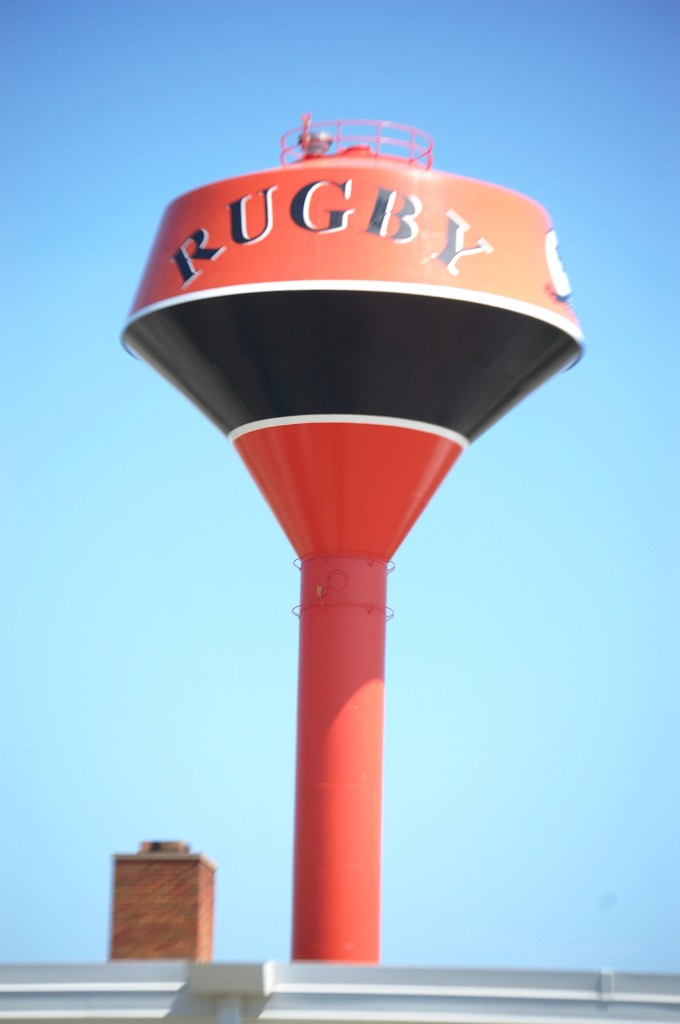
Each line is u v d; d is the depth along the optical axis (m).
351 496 35.81
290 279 34.41
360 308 34.41
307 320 34.56
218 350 35.41
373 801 35.34
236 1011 27.16
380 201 35.16
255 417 36.03
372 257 34.59
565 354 36.97
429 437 35.94
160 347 36.62
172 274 35.84
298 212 35.19
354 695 35.59
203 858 33.34
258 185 35.72
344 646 35.78
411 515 36.56
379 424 35.50
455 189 35.81
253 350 35.09
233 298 34.66
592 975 27.25
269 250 34.94
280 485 36.28
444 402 35.78
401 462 35.81
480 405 36.47
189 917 32.66
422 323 34.62
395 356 34.94
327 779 35.22
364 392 35.25
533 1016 27.09
